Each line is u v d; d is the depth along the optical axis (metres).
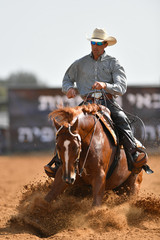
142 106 41.84
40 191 13.50
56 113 10.63
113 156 11.92
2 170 30.75
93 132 11.12
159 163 27.92
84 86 12.78
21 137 43.84
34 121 43.66
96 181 11.12
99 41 12.29
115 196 13.02
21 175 27.44
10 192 19.69
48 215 11.34
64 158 10.11
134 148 12.16
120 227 10.98
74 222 11.21
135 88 41.84
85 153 10.95
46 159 38.28
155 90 42.00
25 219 11.09
